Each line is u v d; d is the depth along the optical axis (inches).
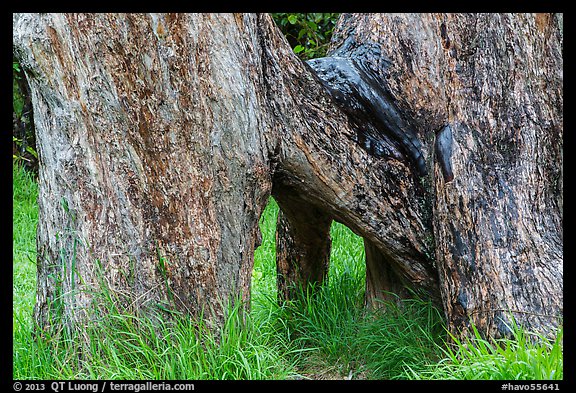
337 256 251.4
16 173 364.5
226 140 159.2
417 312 195.2
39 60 152.9
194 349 157.4
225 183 161.3
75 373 155.6
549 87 184.7
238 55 159.3
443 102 188.5
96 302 157.6
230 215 163.9
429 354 184.1
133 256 158.9
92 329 157.0
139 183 158.1
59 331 159.5
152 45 151.8
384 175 187.0
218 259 163.8
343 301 214.1
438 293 195.9
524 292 165.9
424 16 188.4
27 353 162.2
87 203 158.2
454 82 185.3
